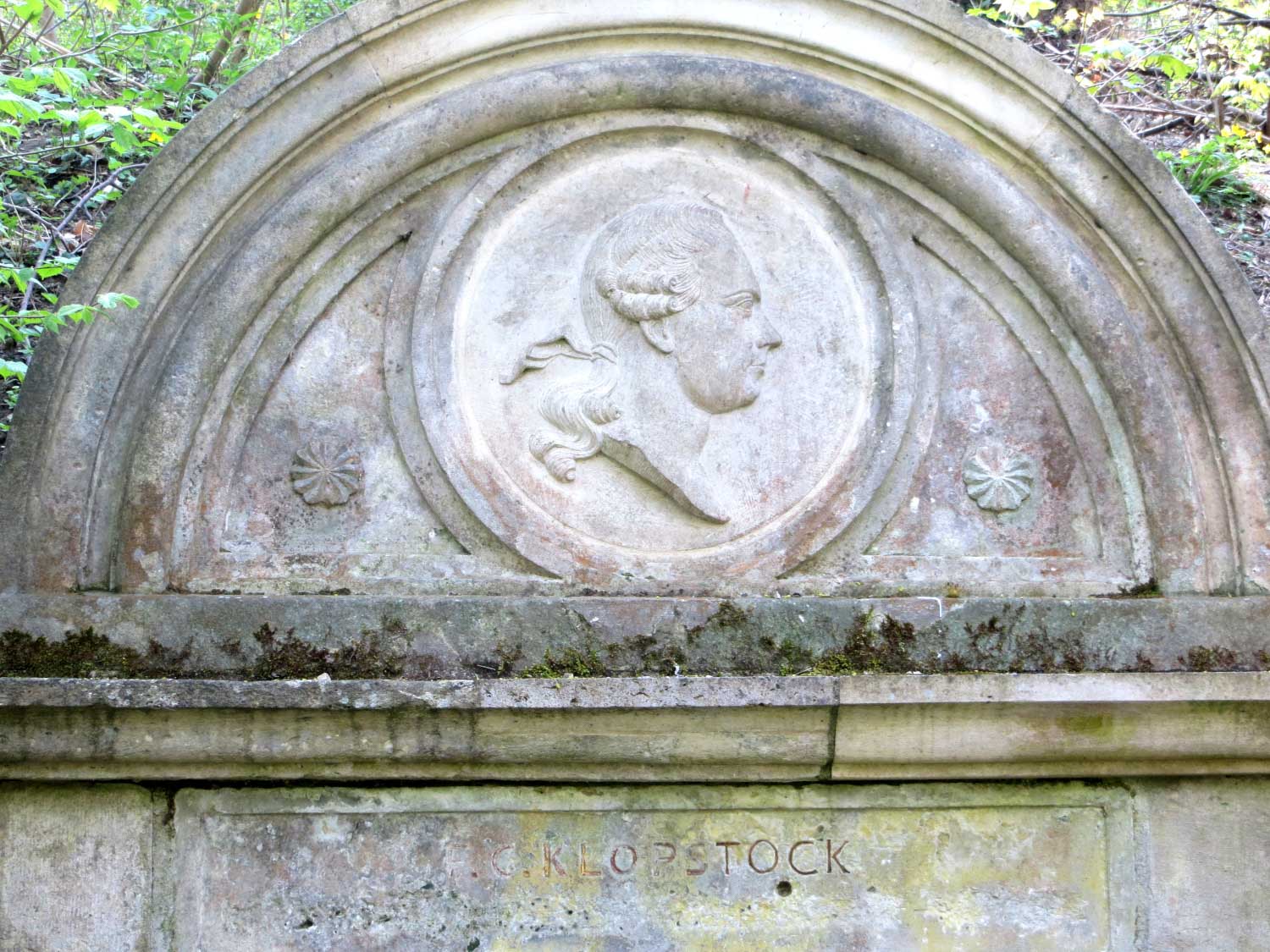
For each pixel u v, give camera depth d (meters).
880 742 2.98
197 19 5.20
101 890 2.94
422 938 3.01
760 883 3.08
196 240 3.01
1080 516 3.20
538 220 3.18
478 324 3.14
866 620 3.04
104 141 4.73
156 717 2.83
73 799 2.95
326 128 3.06
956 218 3.21
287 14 5.60
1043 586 3.15
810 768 3.03
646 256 3.16
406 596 3.02
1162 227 3.15
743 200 3.23
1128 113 5.84
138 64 5.34
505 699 2.84
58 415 2.94
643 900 3.06
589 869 3.06
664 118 3.19
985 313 3.24
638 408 3.15
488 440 3.12
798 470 3.17
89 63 5.07
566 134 3.17
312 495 3.07
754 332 3.18
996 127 3.16
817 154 3.22
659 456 3.12
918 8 3.11
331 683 2.83
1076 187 3.16
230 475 3.05
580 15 3.10
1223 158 5.13
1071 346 3.20
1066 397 3.21
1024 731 2.99
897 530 3.19
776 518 3.15
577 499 3.13
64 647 2.88
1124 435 3.17
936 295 3.24
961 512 3.20
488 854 3.04
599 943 3.04
